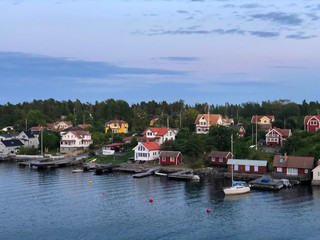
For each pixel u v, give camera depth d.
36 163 118.38
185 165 108.19
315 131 124.50
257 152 110.19
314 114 162.62
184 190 79.38
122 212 63.53
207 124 144.00
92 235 52.88
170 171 102.56
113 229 55.16
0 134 180.50
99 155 131.25
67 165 122.50
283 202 67.56
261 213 61.41
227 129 114.44
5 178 96.81
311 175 84.56
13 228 56.06
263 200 69.31
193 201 69.81
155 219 59.47
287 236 51.59
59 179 95.00
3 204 69.19
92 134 160.75
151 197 73.56
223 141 112.44
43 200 72.00
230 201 69.25
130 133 170.25
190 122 163.25
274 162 89.44
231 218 59.31
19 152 146.25
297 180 83.56
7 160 139.12
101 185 86.19
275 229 54.19
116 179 94.38
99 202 70.19
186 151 113.44
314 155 91.44
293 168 86.31
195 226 56.00
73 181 91.81
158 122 174.25
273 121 155.50
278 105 185.88
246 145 106.50
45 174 103.69
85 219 59.94
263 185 79.44
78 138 146.88
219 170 99.06
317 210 62.25
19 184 88.00
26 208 66.44
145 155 115.38
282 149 105.62
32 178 96.69
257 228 54.69
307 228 54.25
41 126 197.38
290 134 121.94
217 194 75.06
